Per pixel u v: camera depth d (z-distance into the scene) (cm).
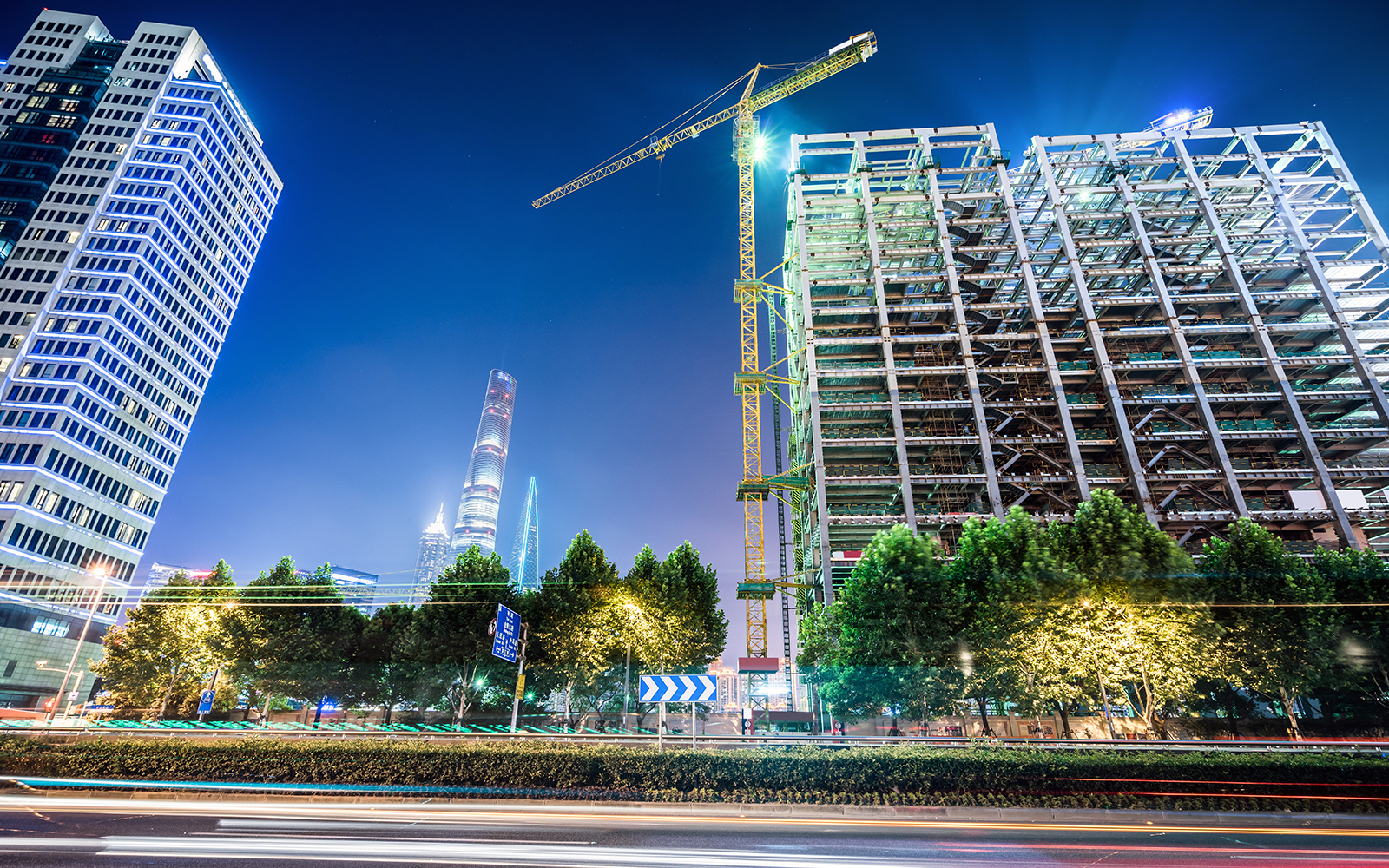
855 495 9469
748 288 13788
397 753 2231
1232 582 5062
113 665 5609
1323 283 9456
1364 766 2033
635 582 5984
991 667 4591
